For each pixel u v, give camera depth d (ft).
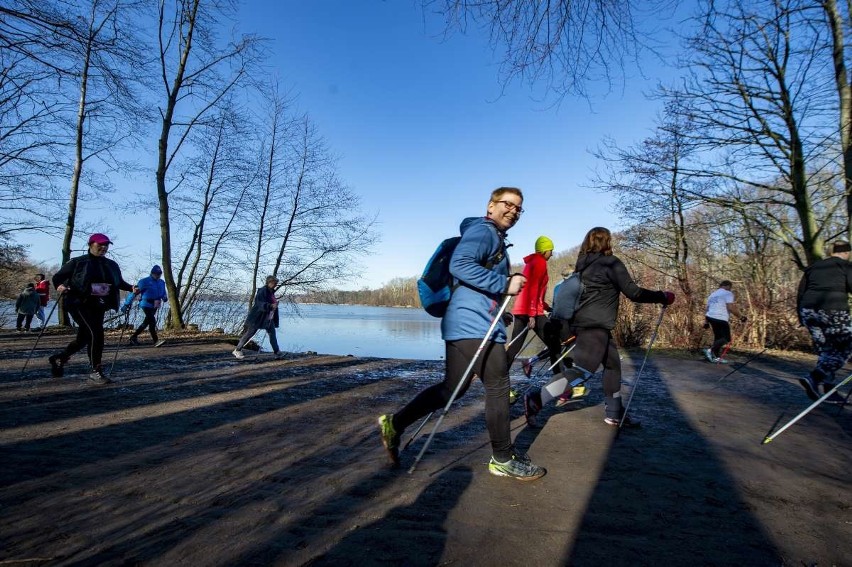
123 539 6.34
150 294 33.14
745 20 26.21
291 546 6.20
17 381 17.97
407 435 11.62
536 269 15.94
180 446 10.45
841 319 15.08
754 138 33.04
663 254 42.50
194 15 43.19
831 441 11.27
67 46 18.84
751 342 35.12
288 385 18.35
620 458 9.82
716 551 6.20
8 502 7.44
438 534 6.56
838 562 5.99
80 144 46.37
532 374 22.12
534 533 6.61
